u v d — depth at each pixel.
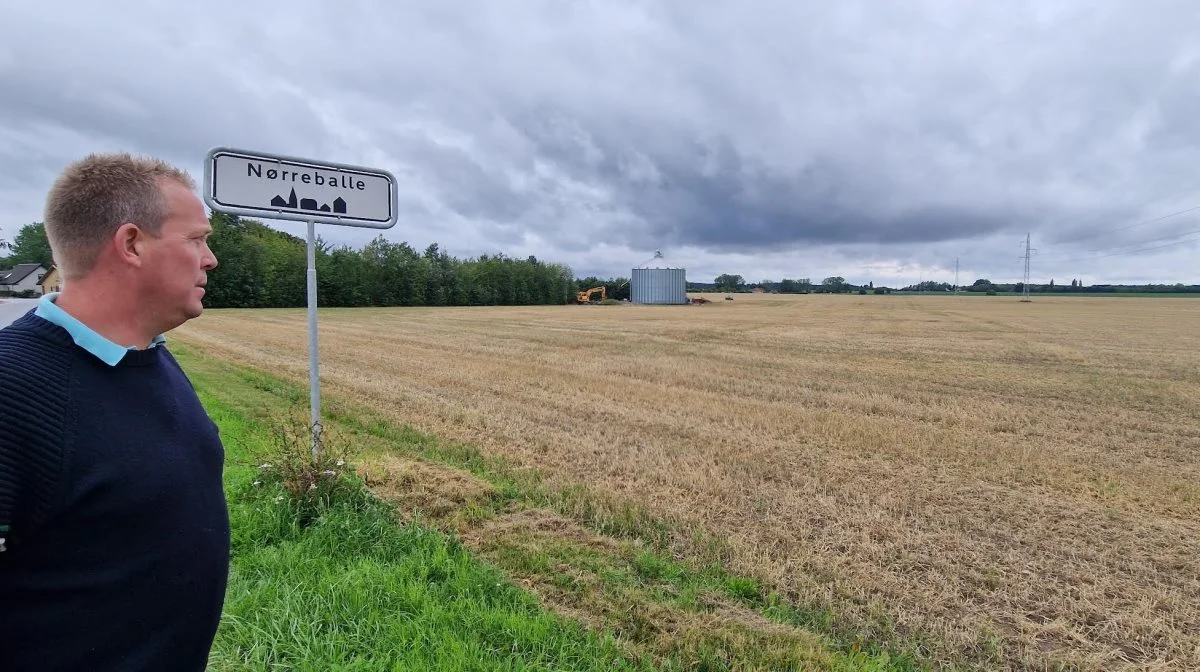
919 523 4.89
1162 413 9.73
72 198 1.22
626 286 95.50
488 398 10.20
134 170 1.30
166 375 1.40
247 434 7.12
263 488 4.52
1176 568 4.25
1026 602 3.71
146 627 1.23
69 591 1.14
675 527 4.62
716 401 10.24
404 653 2.74
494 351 18.14
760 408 9.65
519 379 12.39
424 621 3.00
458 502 4.93
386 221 4.75
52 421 1.10
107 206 1.24
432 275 66.00
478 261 76.88
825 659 2.97
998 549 4.46
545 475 5.91
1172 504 5.51
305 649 2.71
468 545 4.11
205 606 1.34
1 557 1.09
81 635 1.15
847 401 10.42
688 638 3.10
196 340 20.52
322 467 4.35
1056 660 3.12
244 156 4.05
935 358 17.00
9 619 1.11
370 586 3.26
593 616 3.28
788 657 2.98
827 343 21.47
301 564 3.49
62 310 1.24
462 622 3.03
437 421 8.34
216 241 48.03
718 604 3.52
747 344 21.02
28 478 1.08
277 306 51.44
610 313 47.28
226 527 1.44
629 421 8.53
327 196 4.43
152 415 1.28
